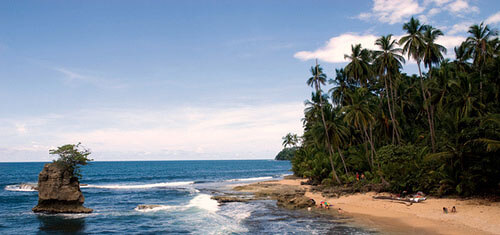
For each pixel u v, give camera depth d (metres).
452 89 37.75
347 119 43.19
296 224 26.20
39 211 33.34
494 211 25.19
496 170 27.98
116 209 35.84
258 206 36.25
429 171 33.88
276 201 39.94
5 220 29.67
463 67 48.66
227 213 32.16
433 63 42.75
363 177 47.16
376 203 34.00
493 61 35.34
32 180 88.88
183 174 123.19
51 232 25.45
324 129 46.84
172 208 35.88
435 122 49.47
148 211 34.09
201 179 94.50
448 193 33.03
